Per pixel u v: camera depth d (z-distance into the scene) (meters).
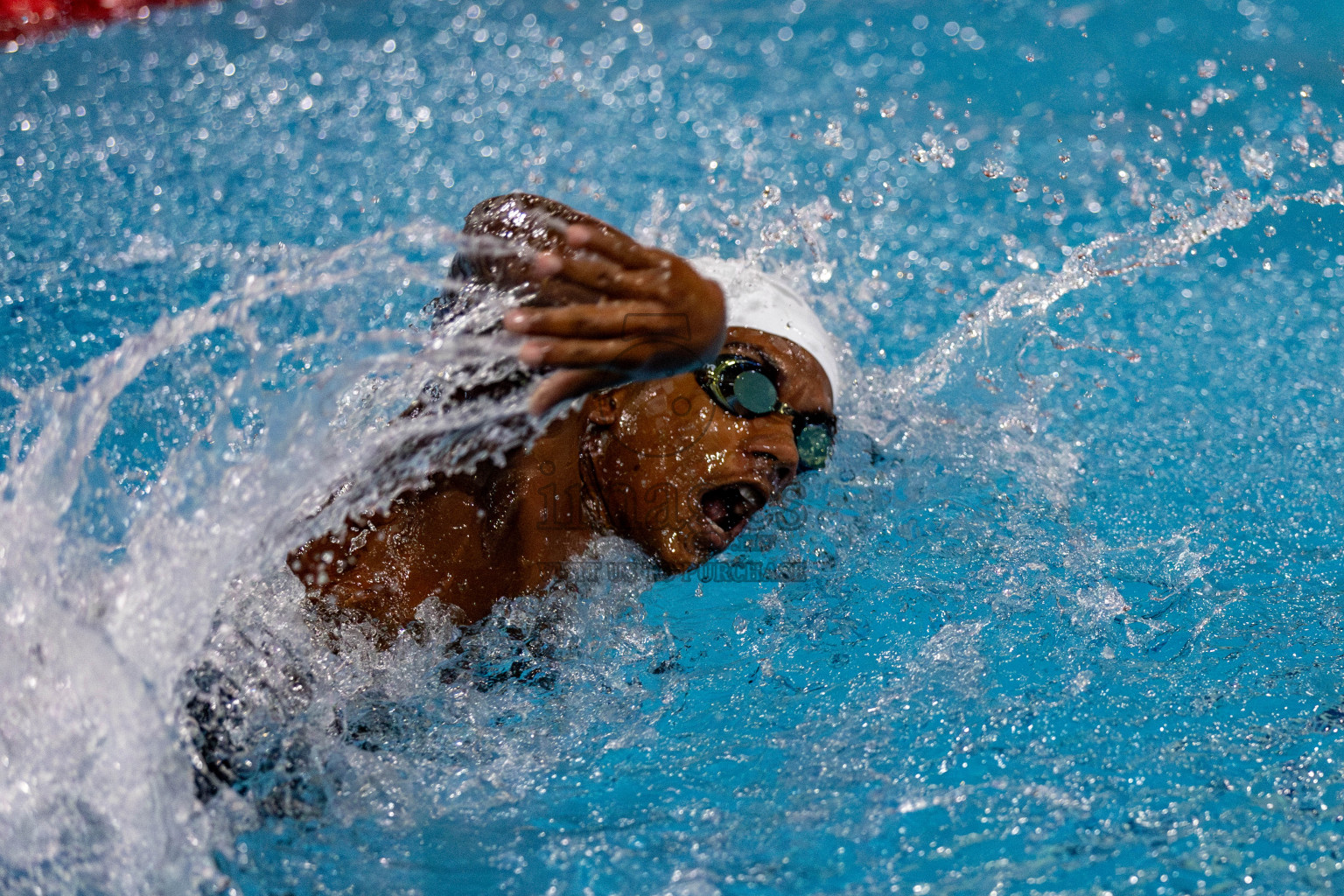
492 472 5.23
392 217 11.33
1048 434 7.88
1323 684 5.22
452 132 13.77
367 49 16.84
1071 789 4.57
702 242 10.16
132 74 15.70
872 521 6.68
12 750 4.14
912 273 10.72
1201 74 15.43
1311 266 10.70
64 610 4.44
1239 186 12.17
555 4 19.25
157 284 9.60
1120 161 12.99
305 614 5.02
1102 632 5.66
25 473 4.71
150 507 4.80
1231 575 6.20
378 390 5.44
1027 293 8.41
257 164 12.65
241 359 8.14
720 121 14.39
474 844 4.37
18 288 9.54
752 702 5.25
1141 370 8.92
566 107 14.81
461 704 5.10
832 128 10.69
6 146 12.98
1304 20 17.45
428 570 5.19
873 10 18.80
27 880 3.99
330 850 4.30
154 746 4.21
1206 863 4.21
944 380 8.19
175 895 4.04
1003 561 6.31
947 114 14.66
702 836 4.39
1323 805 4.48
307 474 4.84
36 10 17.78
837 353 7.38
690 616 5.94
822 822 4.44
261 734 4.57
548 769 4.82
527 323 3.80
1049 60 16.28
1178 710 5.06
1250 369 8.88
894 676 5.36
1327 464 7.44
